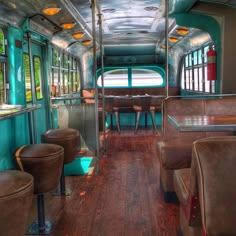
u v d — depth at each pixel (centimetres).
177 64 873
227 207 142
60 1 352
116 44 848
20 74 387
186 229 218
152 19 546
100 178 407
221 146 143
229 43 420
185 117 255
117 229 268
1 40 345
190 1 385
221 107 322
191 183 163
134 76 930
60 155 269
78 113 451
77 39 641
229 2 408
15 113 265
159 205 317
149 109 736
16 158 259
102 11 476
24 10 354
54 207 317
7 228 174
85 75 877
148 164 471
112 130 789
